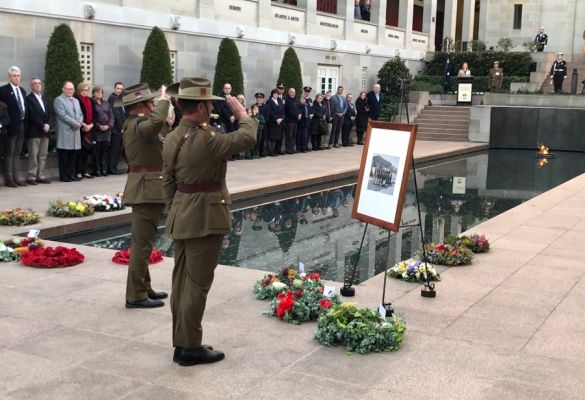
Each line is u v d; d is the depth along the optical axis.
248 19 22.78
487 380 4.82
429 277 7.49
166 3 19.03
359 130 26.08
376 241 10.56
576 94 28.98
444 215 12.93
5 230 9.74
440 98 32.25
